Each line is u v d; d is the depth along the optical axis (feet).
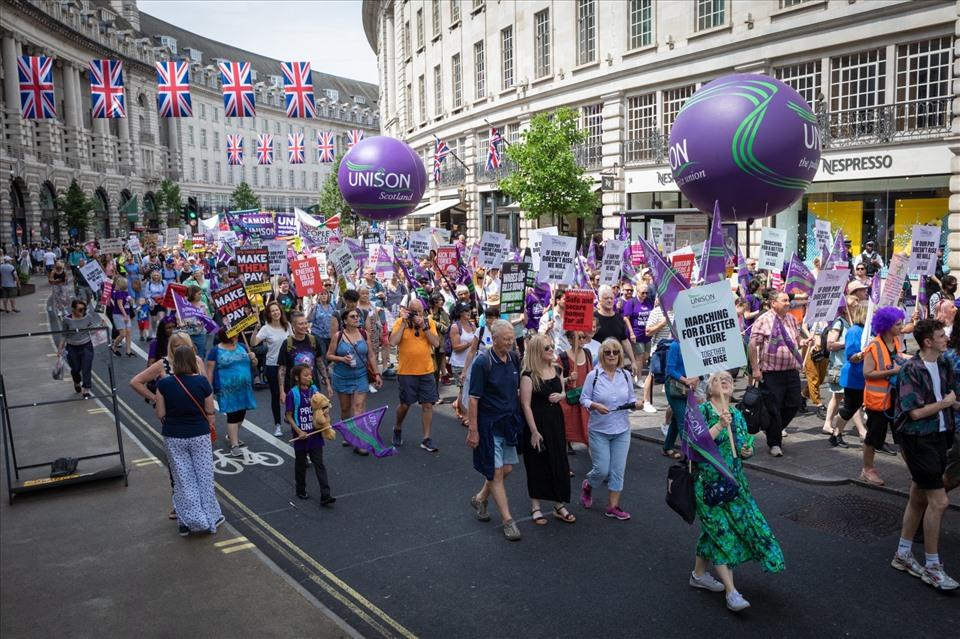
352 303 33.42
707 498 18.20
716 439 18.21
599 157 104.78
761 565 19.63
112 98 77.97
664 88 92.68
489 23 127.03
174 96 77.56
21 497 27.12
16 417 37.99
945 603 18.33
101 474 28.35
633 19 96.22
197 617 18.26
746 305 40.09
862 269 42.70
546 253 39.42
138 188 249.55
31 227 176.86
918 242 38.73
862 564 20.51
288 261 52.75
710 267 24.59
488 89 128.77
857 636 16.93
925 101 68.13
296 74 84.53
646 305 42.68
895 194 71.26
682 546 22.06
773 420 29.45
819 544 21.85
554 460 23.26
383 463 31.01
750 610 18.20
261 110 337.52
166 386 23.44
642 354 42.75
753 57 80.89
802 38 76.18
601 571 20.54
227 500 26.91
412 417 38.52
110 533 23.73
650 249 21.98
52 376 47.83
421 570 20.93
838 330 31.81
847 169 73.20
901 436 19.35
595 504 25.73
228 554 22.03
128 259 84.74
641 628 17.52
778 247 44.21
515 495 26.91
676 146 34.78
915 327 19.34
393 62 208.13
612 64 98.63
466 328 36.27
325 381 33.68
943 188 67.87
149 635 17.44
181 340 23.77
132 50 251.19
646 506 25.32
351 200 57.77
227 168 320.70
